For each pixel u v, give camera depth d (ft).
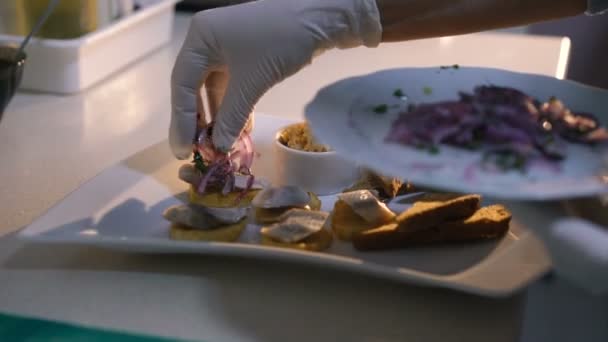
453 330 2.45
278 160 3.01
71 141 3.34
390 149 2.34
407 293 2.57
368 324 2.47
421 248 2.72
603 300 2.35
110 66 3.93
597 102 2.57
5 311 2.48
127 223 2.77
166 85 3.88
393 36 2.83
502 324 2.48
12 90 3.23
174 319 2.47
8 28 3.71
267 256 2.54
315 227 2.67
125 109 3.64
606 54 5.72
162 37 4.28
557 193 2.17
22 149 3.28
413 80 2.63
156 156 3.04
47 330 2.43
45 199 2.95
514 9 2.77
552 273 2.49
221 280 2.61
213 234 2.70
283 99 3.72
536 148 2.33
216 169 2.88
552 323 2.39
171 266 2.65
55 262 2.66
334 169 2.98
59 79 3.71
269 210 2.82
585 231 2.18
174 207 2.72
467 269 2.63
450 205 2.68
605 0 2.72
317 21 2.77
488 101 2.48
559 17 2.78
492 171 2.25
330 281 2.61
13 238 2.76
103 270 2.63
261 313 2.50
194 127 2.88
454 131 2.36
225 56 2.80
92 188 2.84
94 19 3.76
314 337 2.43
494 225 2.72
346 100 2.52
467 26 2.81
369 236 2.68
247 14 2.78
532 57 4.13
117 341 2.40
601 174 2.27
